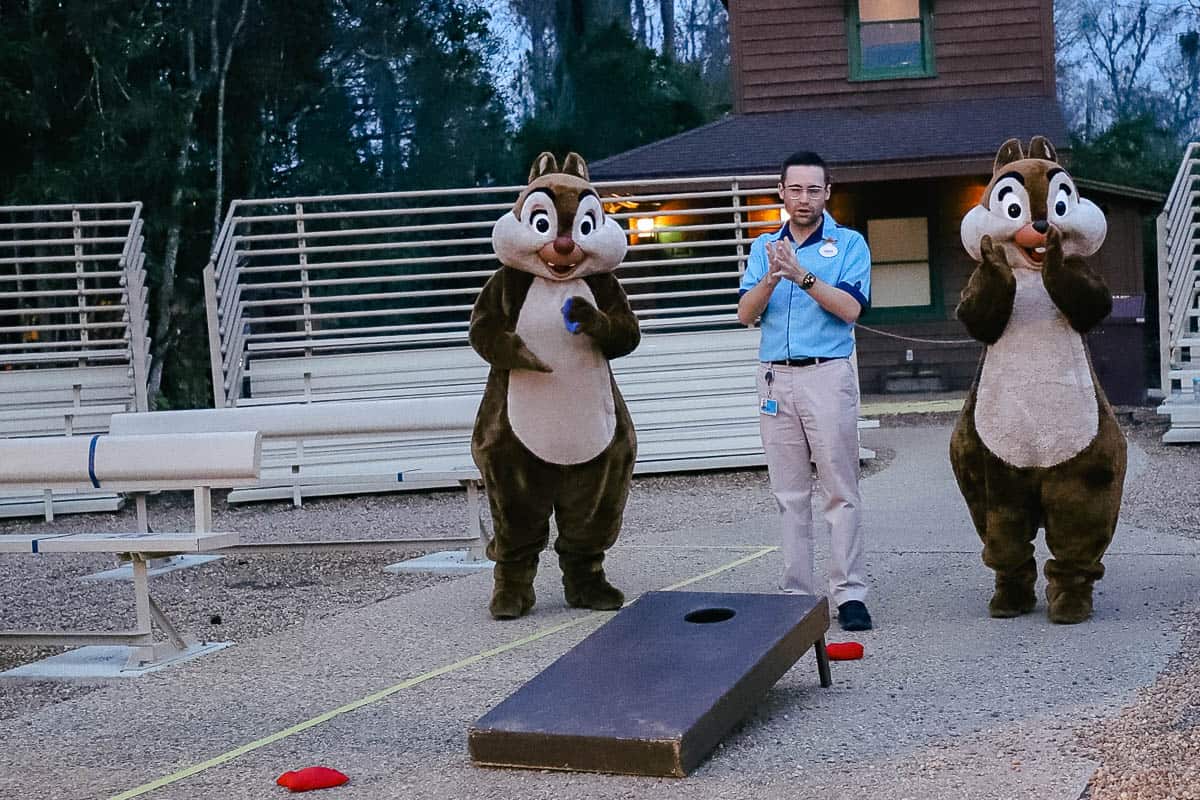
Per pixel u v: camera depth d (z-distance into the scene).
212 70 26.53
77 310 14.12
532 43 44.62
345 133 29.67
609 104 35.56
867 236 21.55
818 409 6.93
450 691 6.15
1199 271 16.22
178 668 6.98
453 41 32.34
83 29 24.44
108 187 24.47
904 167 19.61
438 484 13.84
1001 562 6.96
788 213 7.11
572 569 7.78
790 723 5.39
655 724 4.84
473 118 32.03
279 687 6.45
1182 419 14.40
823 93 21.64
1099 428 6.71
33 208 14.12
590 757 4.86
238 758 5.35
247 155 27.22
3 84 23.69
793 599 5.93
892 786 4.60
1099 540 6.79
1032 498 6.85
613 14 43.53
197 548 6.93
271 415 10.43
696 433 14.09
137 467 7.84
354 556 10.34
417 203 29.66
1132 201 20.16
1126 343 18.42
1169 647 6.25
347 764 5.20
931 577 8.18
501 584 7.66
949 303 21.30
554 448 7.30
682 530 10.62
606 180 19.86
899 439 15.77
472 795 4.75
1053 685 5.72
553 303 7.27
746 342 14.13
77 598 9.19
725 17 50.91
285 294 27.50
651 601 6.07
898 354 21.28
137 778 5.19
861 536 7.06
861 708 5.55
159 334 24.91
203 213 26.36
